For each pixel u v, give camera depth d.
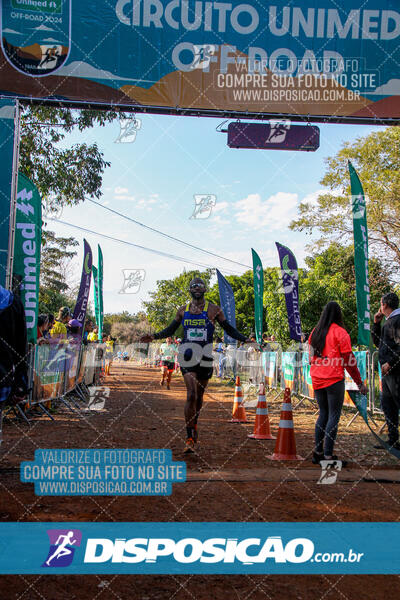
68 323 10.51
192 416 5.20
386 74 6.61
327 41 6.56
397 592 2.35
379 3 6.57
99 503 3.51
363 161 17.44
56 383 8.38
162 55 6.36
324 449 4.92
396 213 17.39
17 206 6.37
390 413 5.77
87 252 11.84
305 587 2.38
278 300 18.58
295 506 3.53
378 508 3.52
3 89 5.99
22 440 5.67
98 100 6.23
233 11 6.46
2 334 3.51
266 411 6.48
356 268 6.94
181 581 2.42
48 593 2.26
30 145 11.81
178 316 5.70
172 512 3.35
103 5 6.23
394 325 5.68
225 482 4.12
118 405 9.98
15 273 6.39
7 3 6.00
